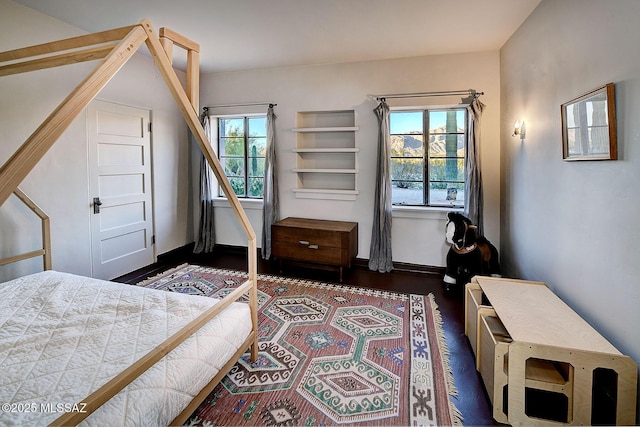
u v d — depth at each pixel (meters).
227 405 1.75
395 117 4.13
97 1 2.59
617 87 1.66
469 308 2.43
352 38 3.33
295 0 2.58
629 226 1.59
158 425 1.29
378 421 1.67
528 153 2.86
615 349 1.54
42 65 1.67
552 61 2.39
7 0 2.56
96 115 3.36
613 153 1.68
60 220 3.04
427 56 3.80
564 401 1.82
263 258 4.47
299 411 1.72
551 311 1.93
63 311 1.87
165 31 1.56
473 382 1.98
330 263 3.74
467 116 3.83
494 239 3.76
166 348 1.38
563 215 2.24
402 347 2.34
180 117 4.55
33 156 0.96
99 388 1.15
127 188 3.77
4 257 2.63
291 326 2.61
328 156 4.45
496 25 3.02
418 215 3.98
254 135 4.76
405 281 3.67
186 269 4.01
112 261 3.60
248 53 3.78
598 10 1.82
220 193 4.95
